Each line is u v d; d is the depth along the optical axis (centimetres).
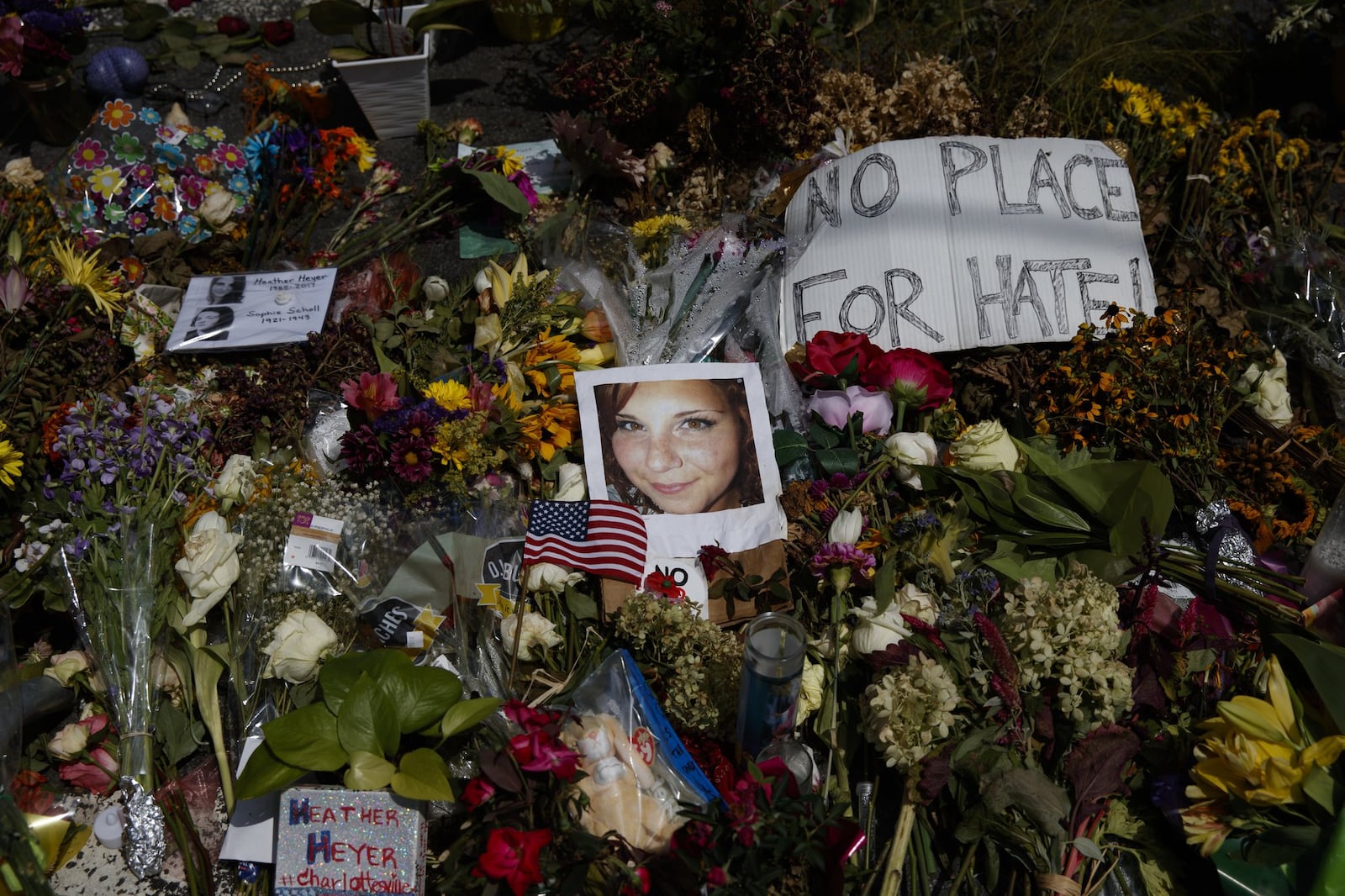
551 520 221
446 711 184
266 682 208
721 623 218
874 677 195
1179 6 379
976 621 191
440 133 320
